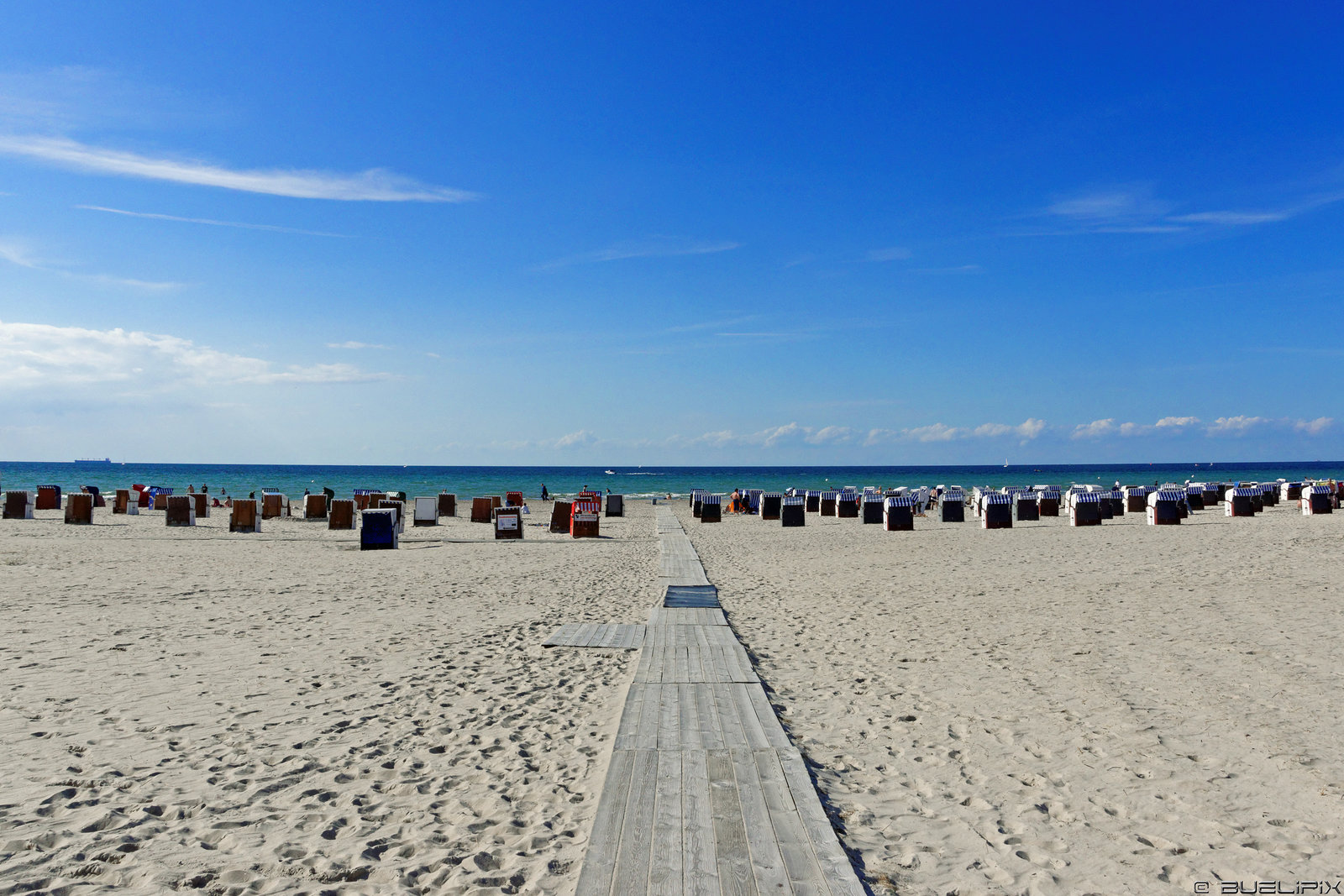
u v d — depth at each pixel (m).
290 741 5.63
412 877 3.66
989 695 6.76
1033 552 17.72
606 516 35.84
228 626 9.86
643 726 5.73
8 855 3.82
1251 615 9.68
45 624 9.77
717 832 3.93
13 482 88.81
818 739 5.71
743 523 31.19
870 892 3.45
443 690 7.07
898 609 11.17
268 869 3.74
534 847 3.98
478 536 24.42
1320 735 5.51
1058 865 3.80
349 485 87.69
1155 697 6.52
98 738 5.62
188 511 25.95
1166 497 25.97
